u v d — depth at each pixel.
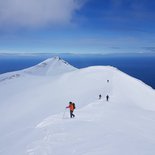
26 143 16.16
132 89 77.81
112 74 111.44
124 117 25.42
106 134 16.14
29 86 149.75
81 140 14.71
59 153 12.70
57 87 119.56
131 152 12.21
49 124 20.97
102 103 38.62
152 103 63.97
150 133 18.36
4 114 76.81
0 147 18.86
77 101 74.38
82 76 126.56
